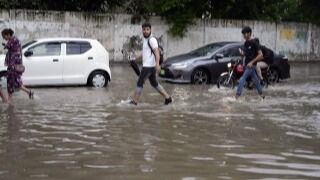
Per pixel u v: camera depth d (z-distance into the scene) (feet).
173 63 68.39
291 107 47.42
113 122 38.24
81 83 61.41
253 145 31.78
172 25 102.47
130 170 25.81
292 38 115.85
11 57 47.85
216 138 33.50
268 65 64.85
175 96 53.72
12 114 41.01
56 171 25.44
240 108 46.16
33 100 49.06
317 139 33.81
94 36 95.81
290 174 25.68
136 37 98.99
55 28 92.73
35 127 36.04
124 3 103.81
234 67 60.90
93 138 32.83
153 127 36.63
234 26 107.76
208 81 68.95
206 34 105.29
